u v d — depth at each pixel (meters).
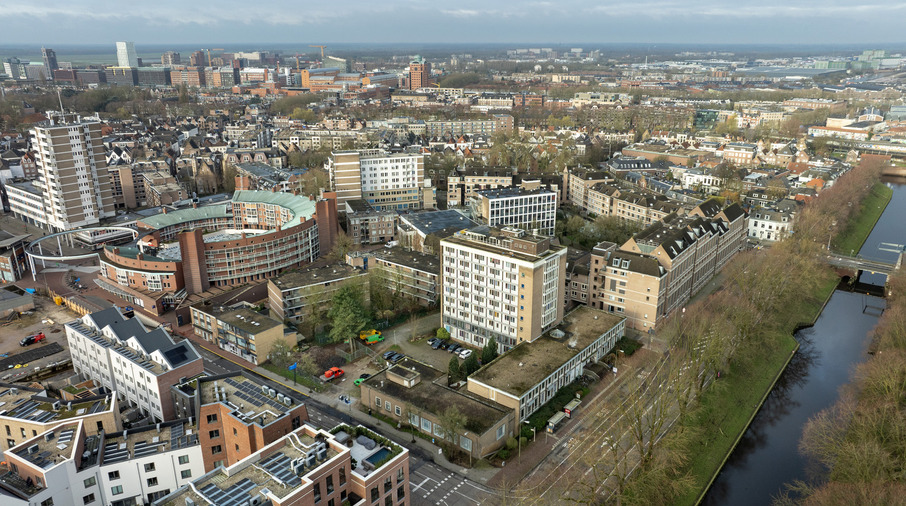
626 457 150.38
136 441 139.50
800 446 165.00
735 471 163.62
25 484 124.81
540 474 152.88
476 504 142.12
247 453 129.88
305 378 196.00
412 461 156.88
